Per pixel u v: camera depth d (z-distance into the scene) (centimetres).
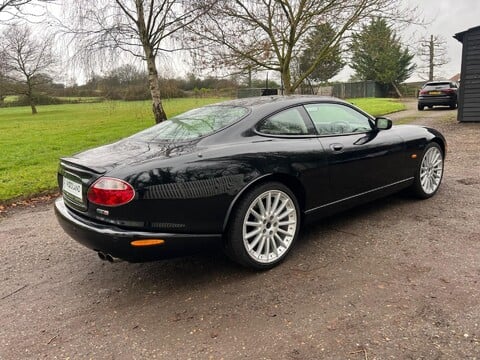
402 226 381
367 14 1134
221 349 218
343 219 412
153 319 253
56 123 2233
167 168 264
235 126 310
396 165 412
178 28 1118
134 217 256
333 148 347
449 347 205
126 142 332
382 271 293
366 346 211
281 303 260
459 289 260
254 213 300
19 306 280
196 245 279
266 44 1162
